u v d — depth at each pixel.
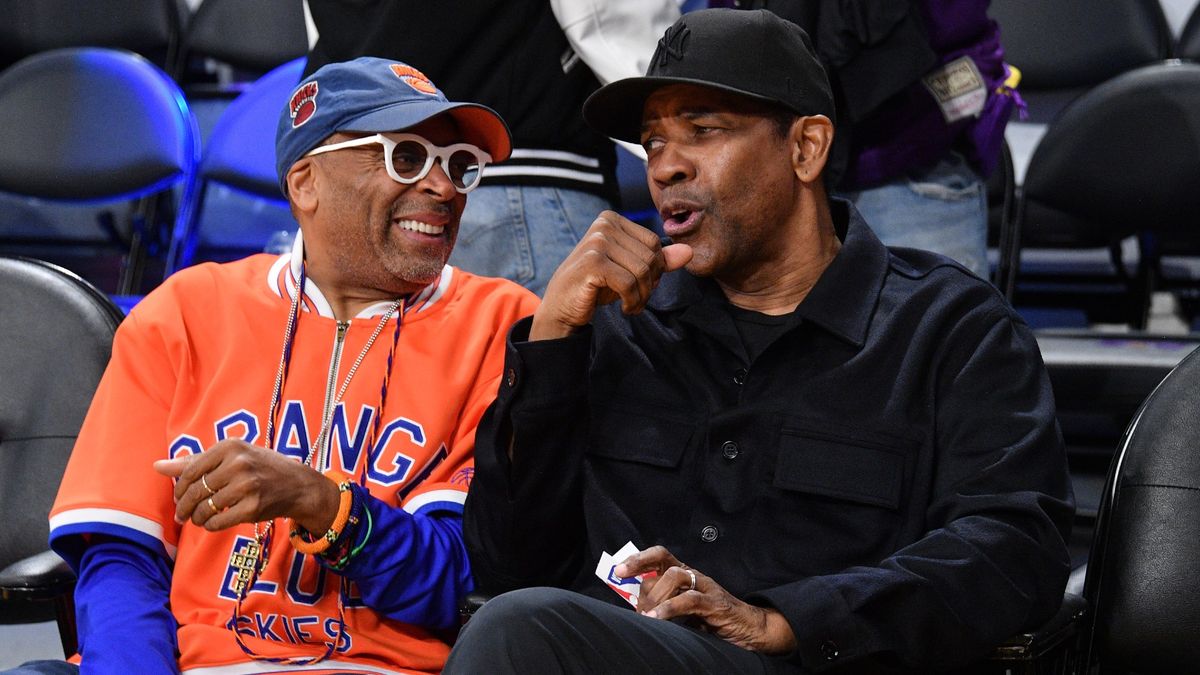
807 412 4.99
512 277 6.76
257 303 5.65
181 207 11.13
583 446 5.09
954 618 4.45
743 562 4.90
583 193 6.91
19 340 6.69
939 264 5.27
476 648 4.03
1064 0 11.77
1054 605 4.67
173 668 5.06
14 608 8.36
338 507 5.04
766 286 5.21
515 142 6.80
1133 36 11.55
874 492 4.84
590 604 4.13
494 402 5.07
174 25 12.84
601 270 4.85
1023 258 12.20
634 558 4.41
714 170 4.97
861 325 5.06
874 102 7.06
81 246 12.70
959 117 7.40
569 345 4.94
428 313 5.71
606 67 6.59
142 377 5.55
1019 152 12.44
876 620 4.42
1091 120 10.30
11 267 6.80
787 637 4.39
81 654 5.20
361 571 5.11
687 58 4.99
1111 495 5.45
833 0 7.02
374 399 5.52
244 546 5.31
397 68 5.62
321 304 5.65
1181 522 5.27
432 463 5.51
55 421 6.58
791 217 5.16
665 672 4.13
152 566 5.42
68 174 11.13
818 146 5.11
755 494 4.98
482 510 5.12
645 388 5.26
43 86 11.32
